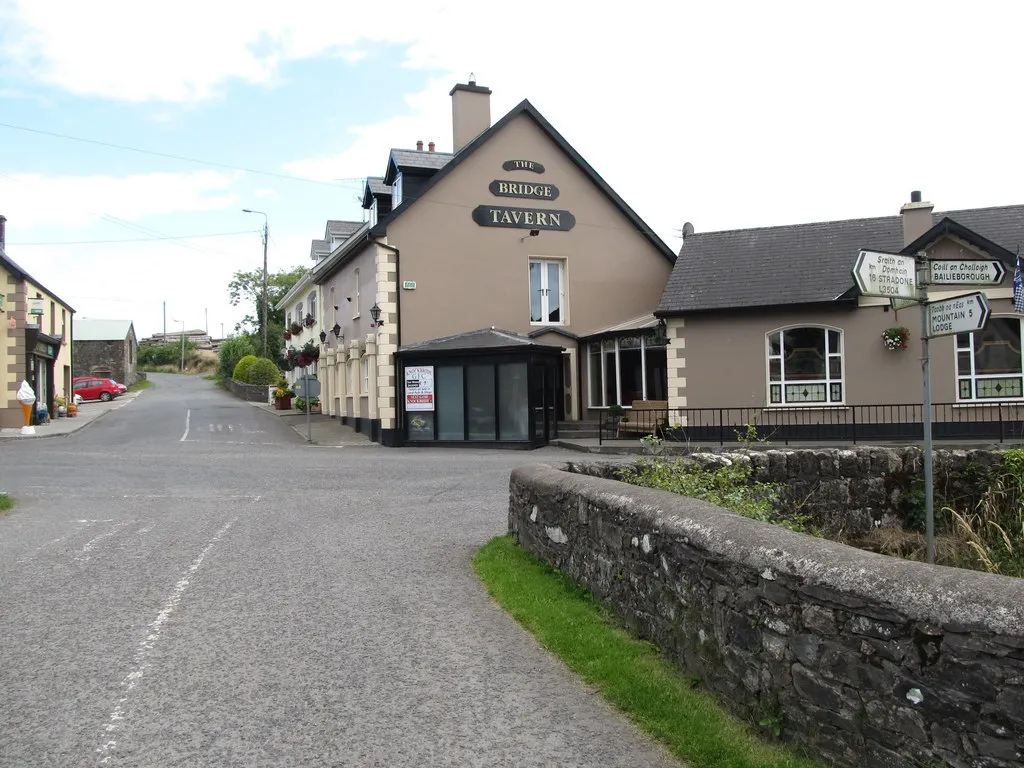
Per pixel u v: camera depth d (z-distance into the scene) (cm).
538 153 2505
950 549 799
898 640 316
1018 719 276
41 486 1395
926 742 304
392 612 616
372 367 2427
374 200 2622
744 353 2100
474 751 386
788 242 2275
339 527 977
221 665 504
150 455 1938
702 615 441
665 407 2169
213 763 375
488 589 677
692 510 480
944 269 629
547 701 444
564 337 2505
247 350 6234
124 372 6166
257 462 1773
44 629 578
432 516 1053
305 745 394
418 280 2352
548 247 2508
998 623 283
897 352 1998
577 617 569
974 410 1948
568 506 665
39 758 380
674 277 2234
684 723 400
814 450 880
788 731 369
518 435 2173
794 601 367
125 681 477
